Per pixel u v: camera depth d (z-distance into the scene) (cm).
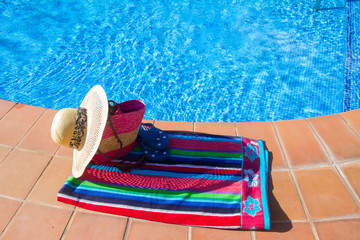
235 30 696
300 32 684
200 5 777
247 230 326
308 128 446
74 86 591
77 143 332
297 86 577
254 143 415
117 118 334
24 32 704
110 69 625
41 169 389
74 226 329
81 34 704
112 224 332
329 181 370
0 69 614
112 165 381
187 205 336
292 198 354
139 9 770
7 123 455
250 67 618
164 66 629
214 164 382
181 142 415
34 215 338
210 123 466
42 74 612
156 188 352
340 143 419
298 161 399
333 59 620
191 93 579
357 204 344
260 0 782
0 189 363
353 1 757
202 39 680
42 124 459
